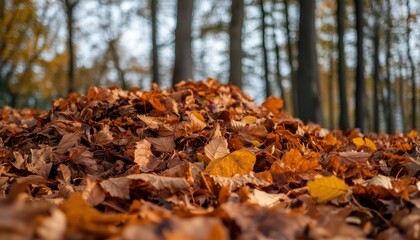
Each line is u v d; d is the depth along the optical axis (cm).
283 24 1591
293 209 144
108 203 155
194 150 252
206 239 92
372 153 281
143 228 92
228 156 210
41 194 193
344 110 806
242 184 185
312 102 659
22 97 1945
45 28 1691
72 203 120
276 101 432
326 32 1661
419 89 2195
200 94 365
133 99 324
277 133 288
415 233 124
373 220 150
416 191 177
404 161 240
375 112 1484
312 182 166
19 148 272
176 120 289
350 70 2000
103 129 274
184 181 167
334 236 121
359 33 779
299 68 672
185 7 719
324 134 384
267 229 113
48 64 1778
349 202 161
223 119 310
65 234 93
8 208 82
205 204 165
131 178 164
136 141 259
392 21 1469
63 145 256
